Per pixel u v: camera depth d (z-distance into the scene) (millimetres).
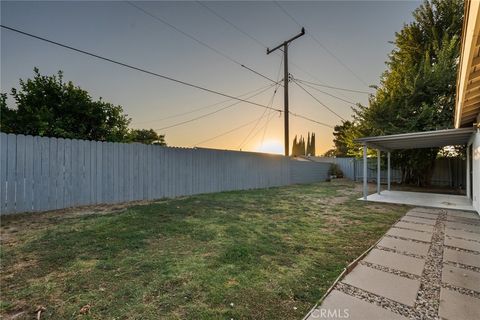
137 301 1933
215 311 1816
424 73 10492
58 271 2461
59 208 5430
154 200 6930
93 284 2199
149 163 7078
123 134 8703
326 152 33000
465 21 2076
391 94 11305
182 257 2842
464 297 2041
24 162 4984
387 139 7551
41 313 1782
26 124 6164
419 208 6324
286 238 3648
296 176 13766
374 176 15555
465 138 7309
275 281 2301
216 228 4094
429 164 12164
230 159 9719
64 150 5520
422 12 11719
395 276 2439
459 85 3387
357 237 3746
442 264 2736
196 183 8375
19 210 4926
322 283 2279
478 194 5434
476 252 3109
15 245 3195
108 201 6195
